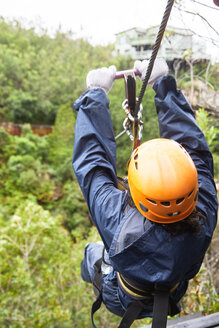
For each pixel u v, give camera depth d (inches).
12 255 312.0
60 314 267.3
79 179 45.2
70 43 2564.0
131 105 53.4
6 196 1294.3
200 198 43.4
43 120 2009.1
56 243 334.6
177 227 38.5
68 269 309.9
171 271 38.9
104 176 44.9
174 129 46.9
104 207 42.7
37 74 2076.8
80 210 1259.8
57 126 1678.2
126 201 42.9
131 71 52.2
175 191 36.4
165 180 36.8
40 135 1916.8
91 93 48.9
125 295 46.9
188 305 112.2
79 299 297.0
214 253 129.9
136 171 39.4
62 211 1258.6
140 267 39.9
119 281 46.9
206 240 42.9
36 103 1934.1
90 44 2487.7
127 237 40.0
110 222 42.3
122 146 558.3
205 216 42.3
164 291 42.4
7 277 267.6
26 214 340.5
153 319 41.2
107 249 44.8
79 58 2225.6
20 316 251.8
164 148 39.2
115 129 367.6
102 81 51.3
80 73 2055.9
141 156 39.9
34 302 267.4
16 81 2018.9
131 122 54.2
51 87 2009.1
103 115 47.8
